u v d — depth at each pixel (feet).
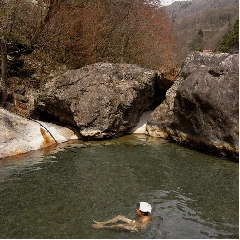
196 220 17.43
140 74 37.11
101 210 18.56
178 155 29.37
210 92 29.07
